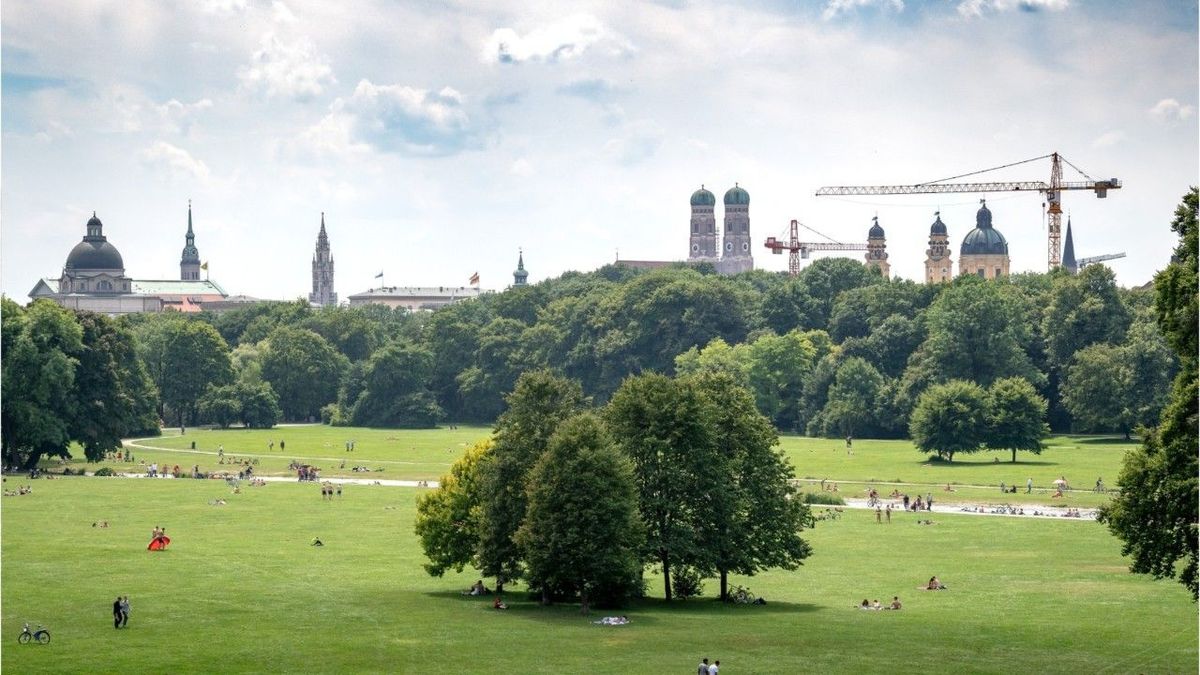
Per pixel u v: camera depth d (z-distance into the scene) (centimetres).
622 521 10450
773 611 10950
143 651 9094
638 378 11694
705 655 9106
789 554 11738
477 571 12731
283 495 18775
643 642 9494
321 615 10375
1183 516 8531
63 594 11075
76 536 14462
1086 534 15150
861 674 8656
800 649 9350
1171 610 10894
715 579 12631
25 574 12000
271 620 10156
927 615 10719
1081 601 11306
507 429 11288
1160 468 8612
